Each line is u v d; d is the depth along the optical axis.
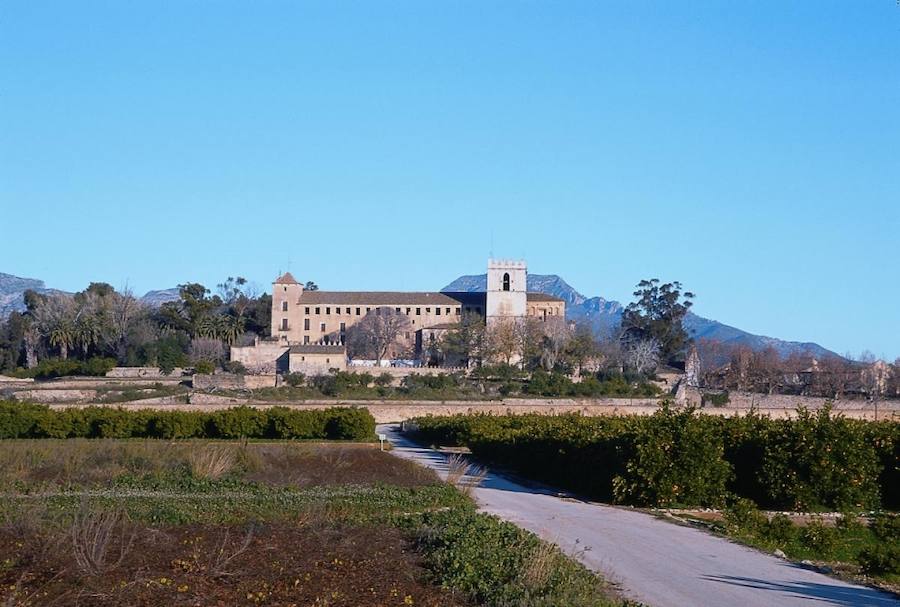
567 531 24.31
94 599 15.60
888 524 25.94
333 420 62.53
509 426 54.25
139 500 27.17
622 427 35.53
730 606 16.22
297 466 39.56
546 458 40.03
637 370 121.81
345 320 155.38
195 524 23.12
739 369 130.12
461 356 130.62
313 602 15.63
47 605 15.34
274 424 61.62
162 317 141.75
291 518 24.47
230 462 37.38
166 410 64.31
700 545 22.67
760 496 31.78
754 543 23.44
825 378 120.56
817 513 30.27
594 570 18.73
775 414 92.56
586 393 104.25
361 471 38.38
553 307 157.50
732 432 32.97
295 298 155.62
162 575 17.09
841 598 17.28
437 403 90.81
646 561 20.31
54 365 111.62
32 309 133.12
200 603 15.37
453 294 161.38
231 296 165.62
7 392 91.88
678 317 146.75
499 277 149.88
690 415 31.36
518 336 128.25
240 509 25.84
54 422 59.31
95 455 39.12
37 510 21.91
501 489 36.34
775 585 18.22
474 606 15.73
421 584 17.27
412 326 152.62
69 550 18.62
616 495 30.50
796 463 30.83
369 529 23.00
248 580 17.00
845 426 31.42
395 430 78.38
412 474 37.66
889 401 104.94
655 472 29.94
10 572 17.34
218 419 60.81
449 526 21.81
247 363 131.50
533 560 17.45
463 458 50.50
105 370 113.88
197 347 132.12
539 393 103.50
